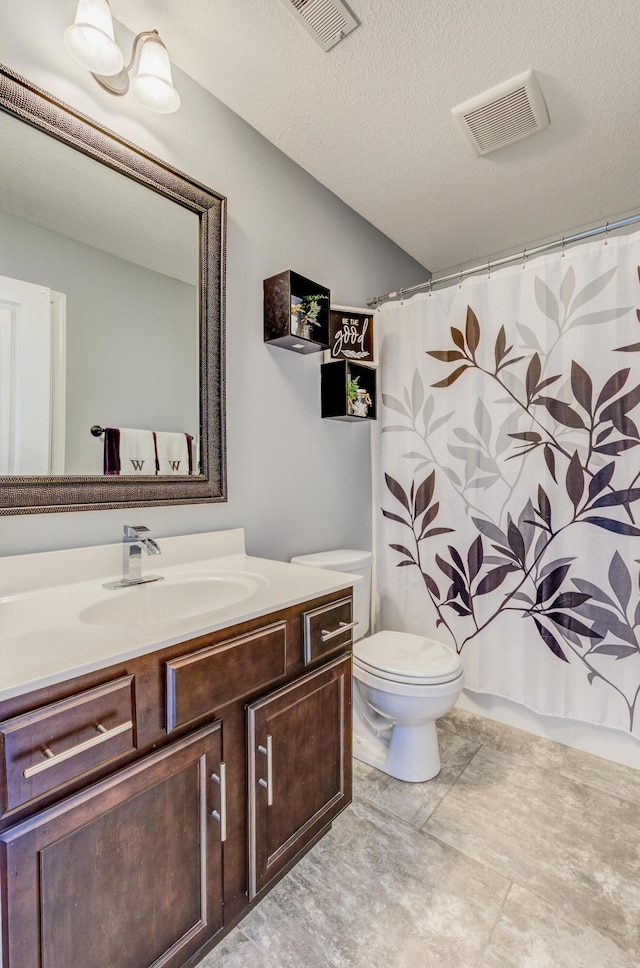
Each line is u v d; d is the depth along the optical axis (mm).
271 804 1062
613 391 1659
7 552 1085
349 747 1323
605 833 1358
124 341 1302
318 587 1198
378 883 1188
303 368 1926
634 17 1241
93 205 1232
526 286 1836
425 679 1485
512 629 1890
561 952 1012
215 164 1557
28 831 663
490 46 1346
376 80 1467
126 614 1129
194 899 906
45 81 1130
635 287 1616
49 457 1149
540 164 1866
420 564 2137
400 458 2193
